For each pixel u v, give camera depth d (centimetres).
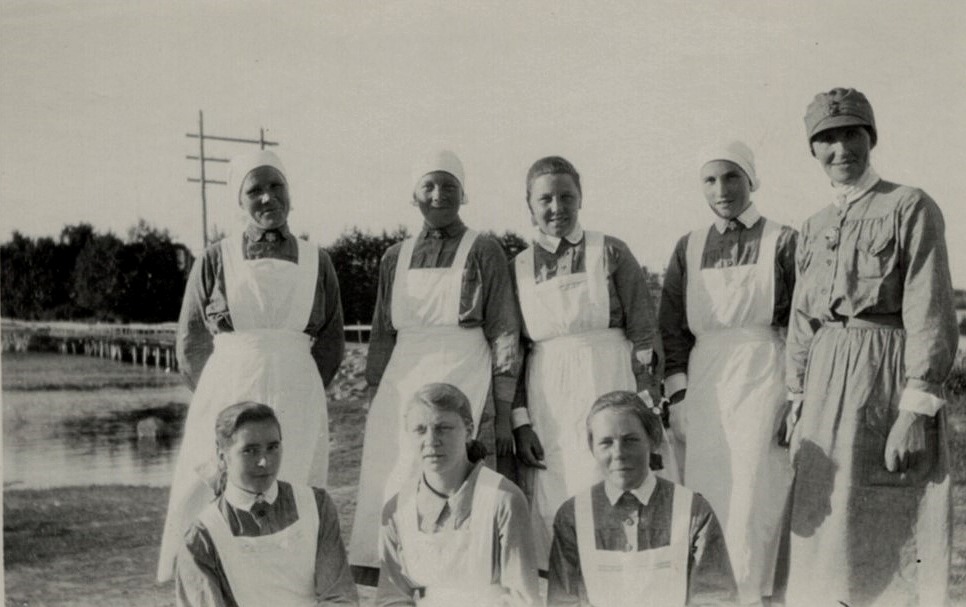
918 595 396
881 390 397
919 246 390
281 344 439
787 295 436
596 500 401
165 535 437
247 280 436
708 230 451
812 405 409
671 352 456
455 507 394
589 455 428
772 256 435
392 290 447
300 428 437
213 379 438
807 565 407
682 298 452
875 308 398
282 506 396
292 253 447
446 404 391
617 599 392
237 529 390
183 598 390
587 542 397
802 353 419
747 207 444
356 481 771
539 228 446
